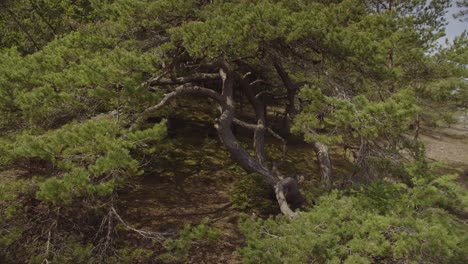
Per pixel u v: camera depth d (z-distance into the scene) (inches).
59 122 284.2
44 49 335.6
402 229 202.1
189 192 441.4
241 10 319.3
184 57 395.5
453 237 191.0
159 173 478.0
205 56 332.8
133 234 339.3
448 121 639.1
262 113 473.7
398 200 240.1
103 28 361.4
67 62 305.1
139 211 384.8
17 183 247.6
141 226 354.9
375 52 282.5
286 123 669.3
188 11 340.2
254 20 291.1
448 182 238.7
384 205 239.0
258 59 397.7
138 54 306.0
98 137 216.2
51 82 264.8
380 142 400.8
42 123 273.3
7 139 262.5
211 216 389.7
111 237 275.9
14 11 609.3
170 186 451.2
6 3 578.6
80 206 276.7
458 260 190.1
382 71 292.7
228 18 302.5
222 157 547.2
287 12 317.1
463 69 462.0
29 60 302.0
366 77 316.8
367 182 313.7
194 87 385.1
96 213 277.3
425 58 433.1
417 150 340.8
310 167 560.7
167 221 369.7
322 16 312.8
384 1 592.4
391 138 340.8
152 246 317.4
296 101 488.1
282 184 365.7
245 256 213.9
